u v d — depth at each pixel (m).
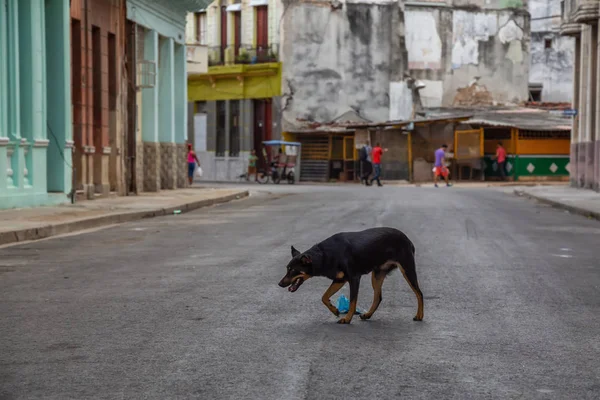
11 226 15.82
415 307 8.44
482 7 53.38
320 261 7.25
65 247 14.00
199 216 21.05
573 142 36.62
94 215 18.72
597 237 15.95
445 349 6.67
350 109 51.09
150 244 14.35
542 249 13.67
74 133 24.20
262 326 7.49
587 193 30.38
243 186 42.19
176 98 35.03
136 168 28.95
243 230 16.75
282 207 24.17
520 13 54.16
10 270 11.21
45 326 7.55
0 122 19.73
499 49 53.84
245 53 51.88
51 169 22.83
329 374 5.87
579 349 6.73
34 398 5.35
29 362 6.27
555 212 22.88
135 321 7.74
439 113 50.44
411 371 5.98
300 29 50.44
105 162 26.23
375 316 7.97
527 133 46.97
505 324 7.67
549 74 57.50
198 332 7.25
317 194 31.86
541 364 6.24
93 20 24.95
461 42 53.09
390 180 46.97
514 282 10.12
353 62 51.03
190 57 41.31
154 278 10.36
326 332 7.24
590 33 33.94
